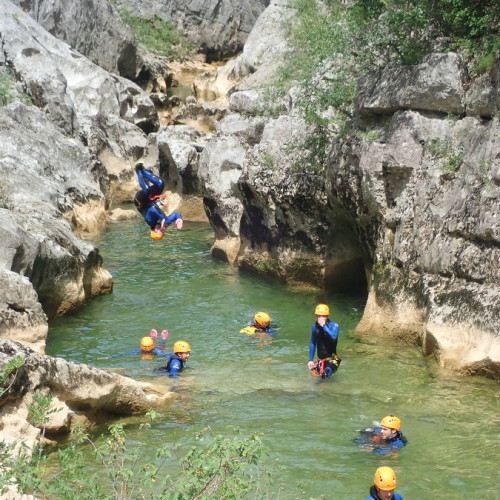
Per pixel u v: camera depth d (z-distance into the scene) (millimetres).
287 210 17266
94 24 35531
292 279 17750
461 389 11898
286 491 8797
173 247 21688
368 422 10836
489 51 13414
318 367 12703
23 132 22859
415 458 9727
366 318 14664
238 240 19906
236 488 6770
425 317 13367
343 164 15305
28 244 14562
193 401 11609
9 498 7609
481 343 12164
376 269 14688
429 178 13617
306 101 16719
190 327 15328
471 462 9594
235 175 20438
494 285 12266
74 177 23766
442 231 13258
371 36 15375
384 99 14367
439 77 13531
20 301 13109
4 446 7957
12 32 26266
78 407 10234
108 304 16781
